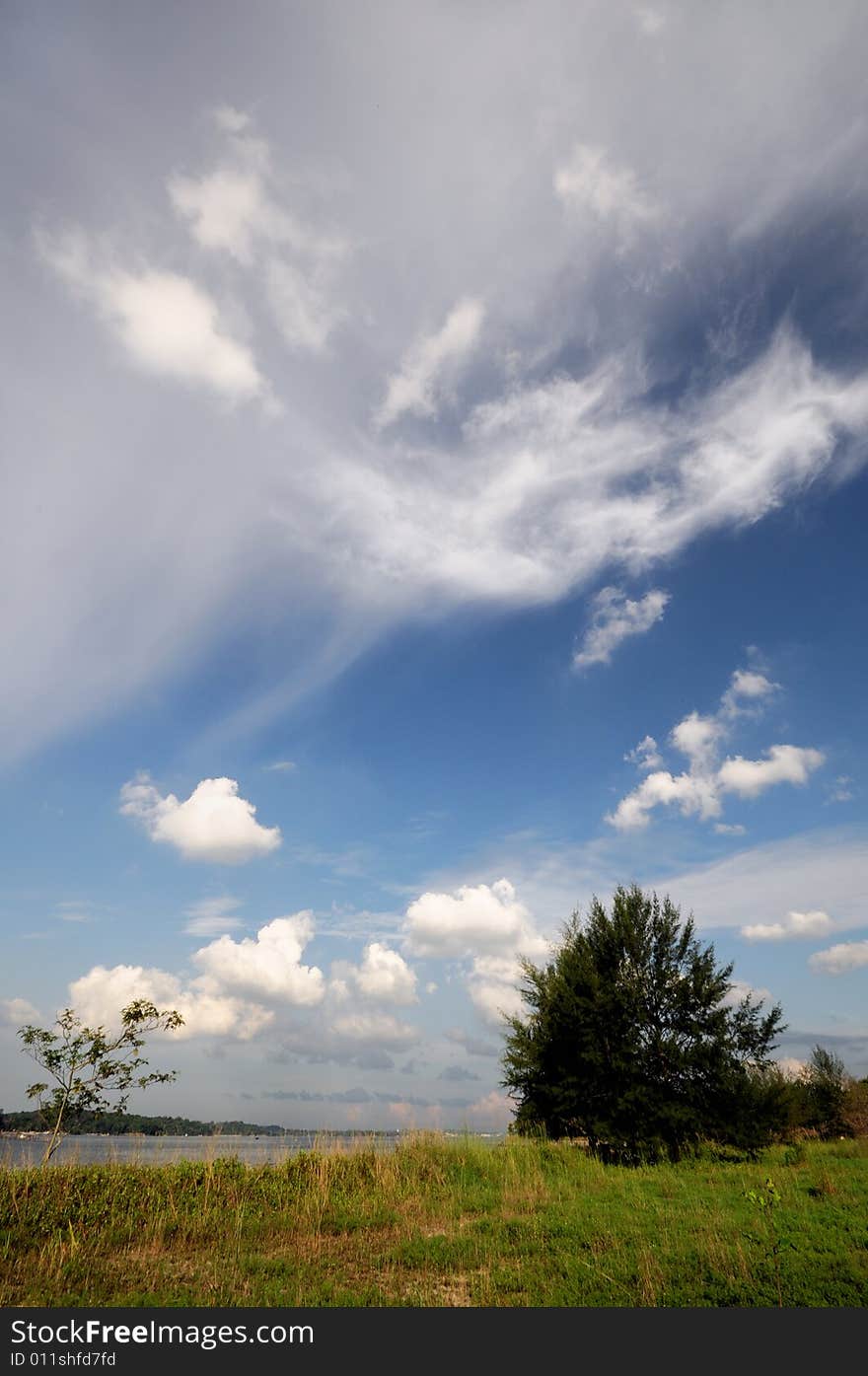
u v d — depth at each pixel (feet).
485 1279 28.71
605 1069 73.51
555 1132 76.33
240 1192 40.91
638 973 78.33
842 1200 43.52
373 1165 51.26
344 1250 33.53
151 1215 35.35
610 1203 44.68
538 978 83.15
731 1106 72.43
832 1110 105.09
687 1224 36.88
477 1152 57.57
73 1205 34.94
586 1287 27.48
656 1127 70.33
